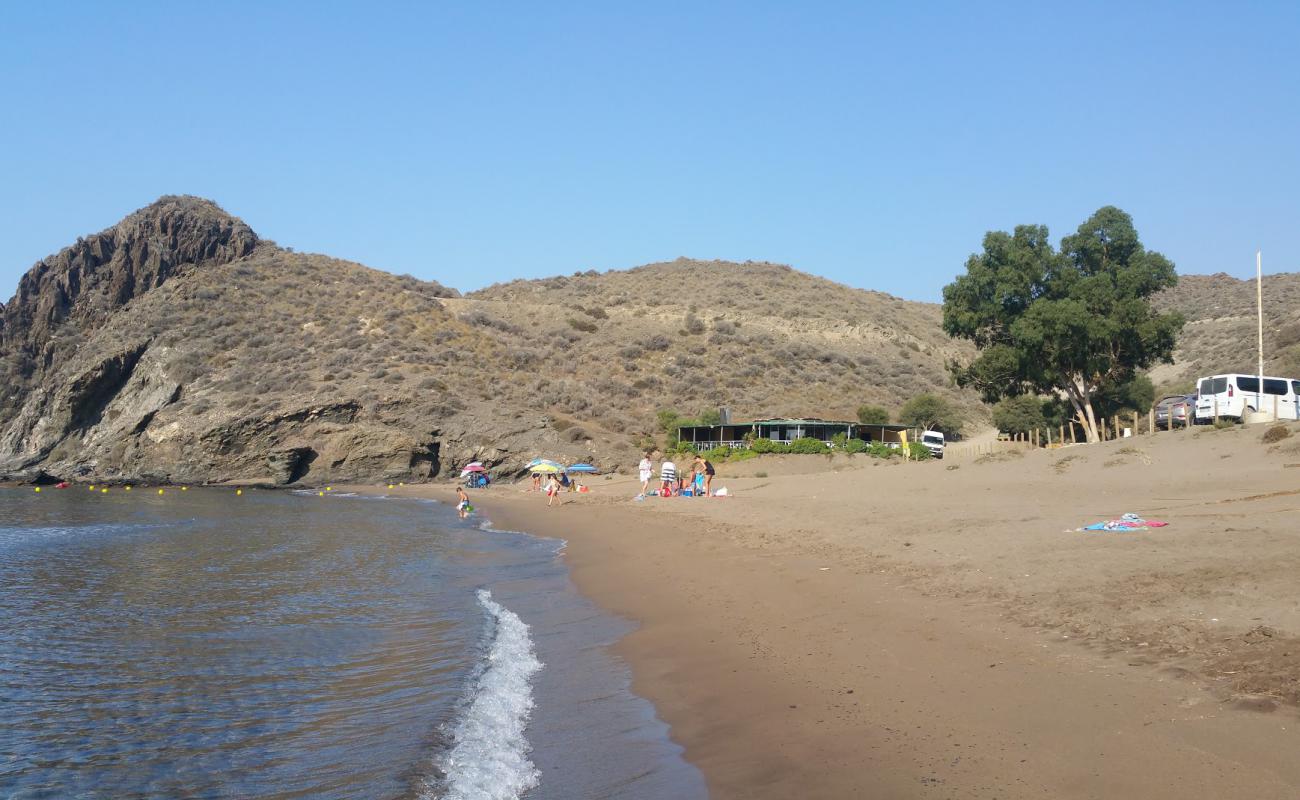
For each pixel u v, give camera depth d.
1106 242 42.56
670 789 6.92
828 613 12.06
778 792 6.59
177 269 104.69
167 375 80.44
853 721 7.86
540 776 7.48
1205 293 100.69
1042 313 39.66
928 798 6.14
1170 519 15.52
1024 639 9.52
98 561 23.50
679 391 86.00
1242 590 9.78
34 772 8.31
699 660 10.67
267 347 85.75
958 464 33.34
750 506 29.31
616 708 9.21
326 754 8.42
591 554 22.61
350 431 70.12
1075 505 20.61
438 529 33.19
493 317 101.75
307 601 16.97
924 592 12.40
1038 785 6.10
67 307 101.62
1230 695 7.08
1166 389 62.38
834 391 88.88
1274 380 32.66
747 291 125.88
